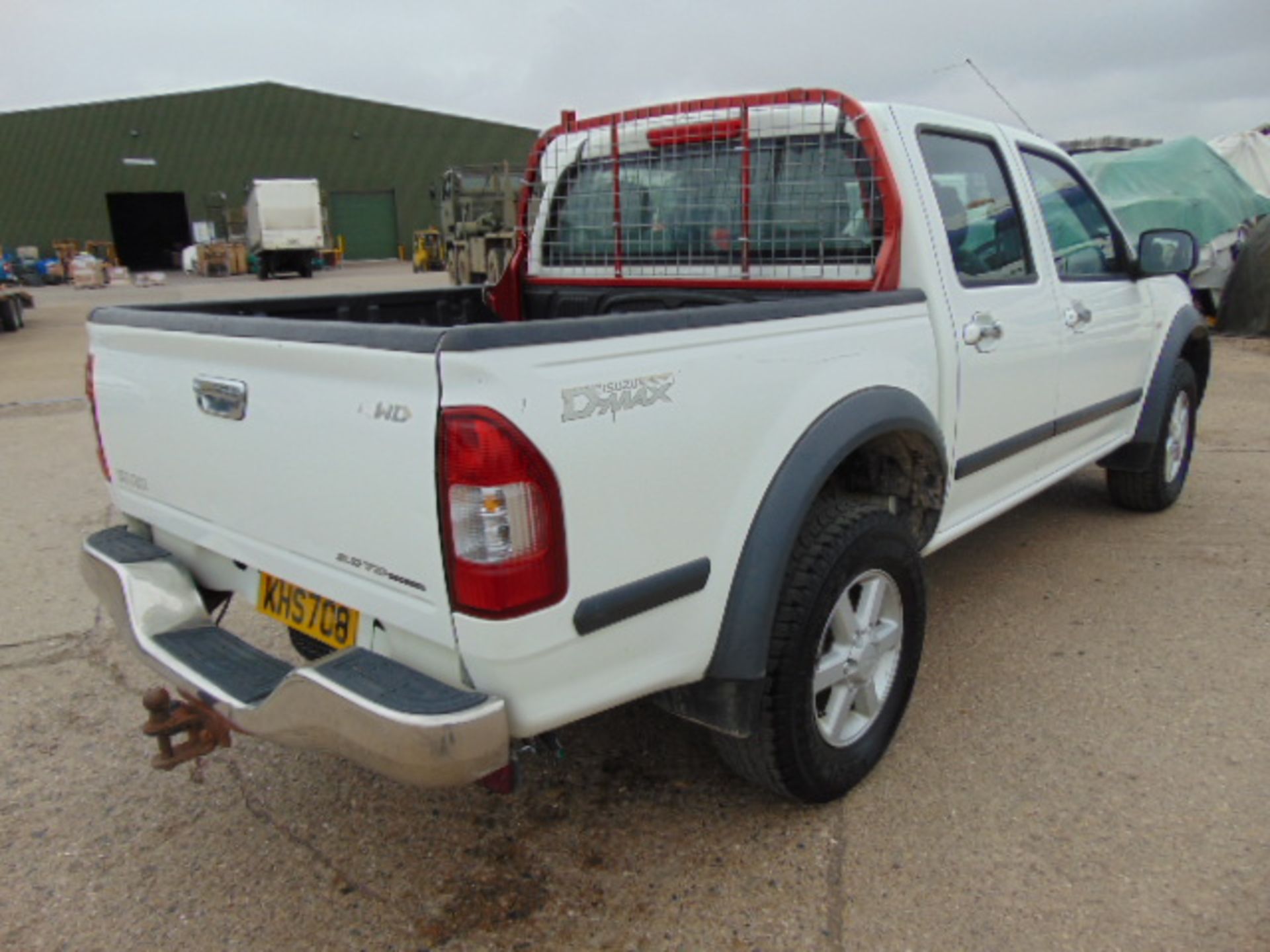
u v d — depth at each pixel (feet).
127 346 8.93
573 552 6.49
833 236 10.68
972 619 13.08
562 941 7.63
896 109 10.27
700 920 7.79
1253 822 8.70
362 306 12.42
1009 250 11.79
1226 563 14.78
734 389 7.54
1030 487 12.92
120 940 7.75
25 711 11.32
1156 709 10.66
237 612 13.74
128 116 129.29
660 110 11.88
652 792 9.51
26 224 130.41
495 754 6.37
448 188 71.92
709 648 7.75
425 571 6.44
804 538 8.36
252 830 9.12
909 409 9.19
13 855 8.79
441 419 6.06
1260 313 38.47
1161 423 15.83
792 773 8.45
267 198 98.99
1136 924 7.54
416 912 8.00
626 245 12.80
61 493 20.40
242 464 7.77
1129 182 40.65
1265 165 49.39
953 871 8.23
